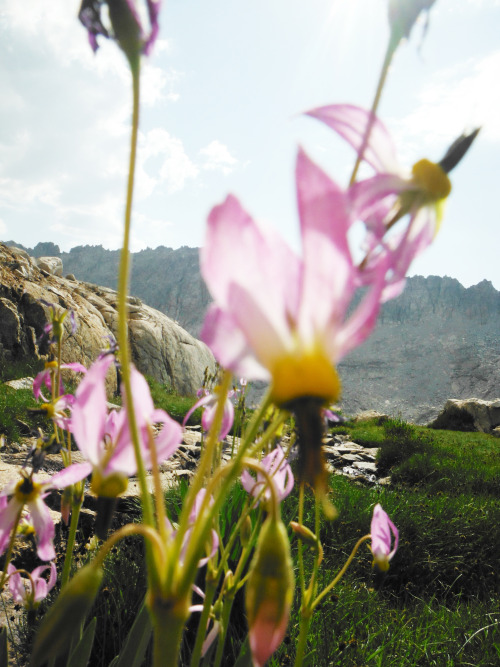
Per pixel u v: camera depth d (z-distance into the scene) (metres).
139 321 3.59
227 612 0.14
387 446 1.67
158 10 0.06
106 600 0.34
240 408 0.27
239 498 0.42
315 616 0.40
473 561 0.67
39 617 0.32
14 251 2.85
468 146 0.07
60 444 0.15
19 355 2.10
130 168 0.06
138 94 0.06
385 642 0.41
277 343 0.05
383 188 0.06
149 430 0.07
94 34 0.07
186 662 0.31
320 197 0.05
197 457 0.96
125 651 0.16
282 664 0.33
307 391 0.05
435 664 0.41
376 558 0.16
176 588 0.07
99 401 0.08
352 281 0.05
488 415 3.62
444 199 0.06
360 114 0.07
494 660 0.41
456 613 0.52
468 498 0.93
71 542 0.15
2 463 0.58
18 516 0.15
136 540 0.47
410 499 0.83
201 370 4.01
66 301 2.50
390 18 0.07
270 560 0.07
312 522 0.64
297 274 0.05
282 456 0.14
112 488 0.07
